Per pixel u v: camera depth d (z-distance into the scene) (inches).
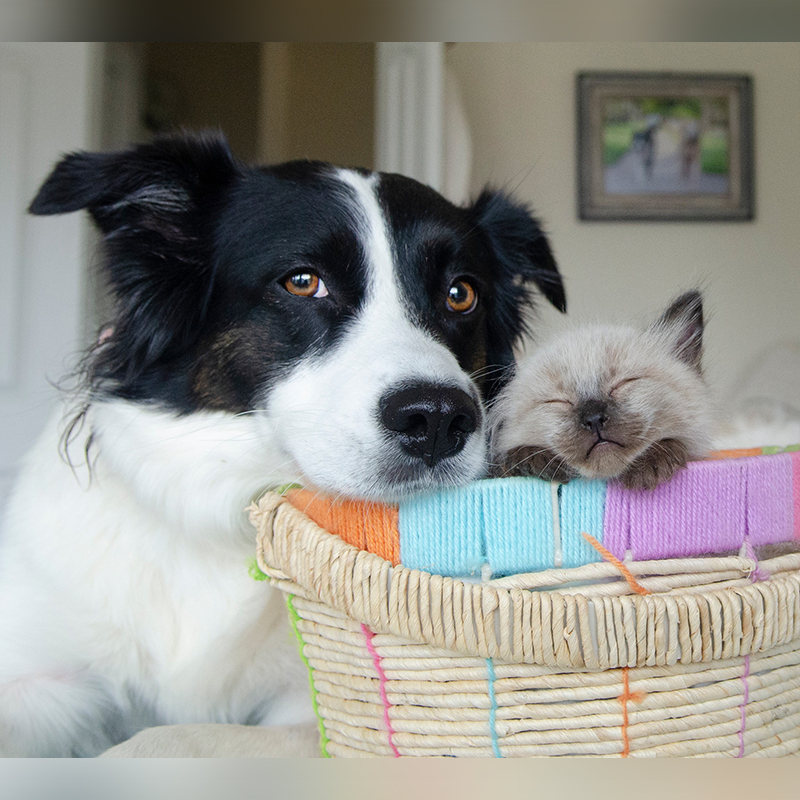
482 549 36.7
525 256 73.7
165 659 57.3
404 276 56.6
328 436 48.5
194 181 58.9
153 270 58.7
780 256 163.9
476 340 63.7
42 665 57.6
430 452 46.2
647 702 34.8
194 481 56.4
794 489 40.0
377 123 130.6
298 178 59.0
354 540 37.6
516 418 44.7
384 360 49.3
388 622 35.3
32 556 57.9
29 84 113.8
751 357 164.6
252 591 55.9
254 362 55.5
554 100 160.2
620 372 42.1
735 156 161.5
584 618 33.6
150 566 56.7
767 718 37.1
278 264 55.2
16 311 112.4
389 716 37.0
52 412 68.1
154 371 58.2
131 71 168.1
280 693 60.7
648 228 162.2
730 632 34.7
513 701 35.0
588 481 37.2
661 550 37.0
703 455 44.2
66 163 55.9
